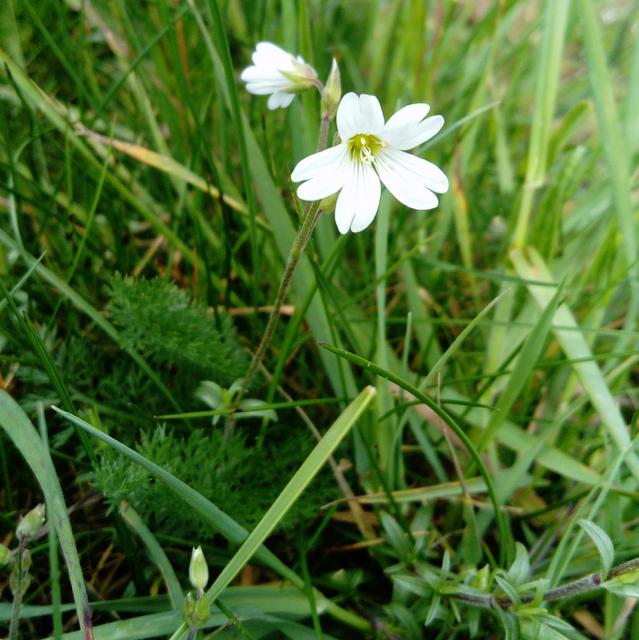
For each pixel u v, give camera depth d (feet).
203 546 0.29
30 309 0.33
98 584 0.30
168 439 0.28
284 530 0.30
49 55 0.41
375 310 0.41
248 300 0.40
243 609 0.26
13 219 0.32
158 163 0.36
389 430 0.33
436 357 0.38
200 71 0.45
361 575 0.30
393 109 0.48
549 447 0.33
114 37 0.42
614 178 0.35
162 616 0.24
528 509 0.34
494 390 0.37
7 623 0.27
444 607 0.28
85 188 0.38
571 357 0.33
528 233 0.42
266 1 0.44
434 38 0.47
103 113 0.38
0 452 0.29
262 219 0.40
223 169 0.40
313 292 0.30
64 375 0.31
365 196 0.24
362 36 0.58
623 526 0.31
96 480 0.25
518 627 0.25
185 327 0.32
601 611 0.31
